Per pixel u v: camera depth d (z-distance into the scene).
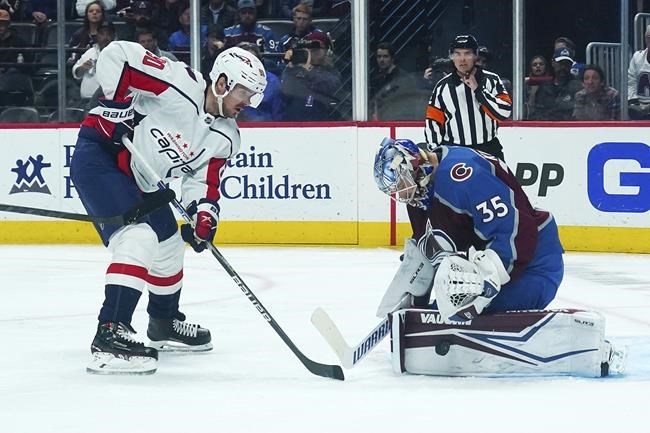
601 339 10.36
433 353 10.52
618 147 21.88
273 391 10.06
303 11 23.84
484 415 9.04
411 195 10.29
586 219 22.16
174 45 24.69
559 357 10.42
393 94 23.84
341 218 23.30
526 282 10.48
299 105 23.98
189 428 8.66
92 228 23.91
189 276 18.67
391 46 23.69
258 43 24.11
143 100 11.27
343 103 24.00
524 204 10.45
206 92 11.27
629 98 22.80
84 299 16.19
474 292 9.92
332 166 23.28
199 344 12.06
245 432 8.54
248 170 23.52
